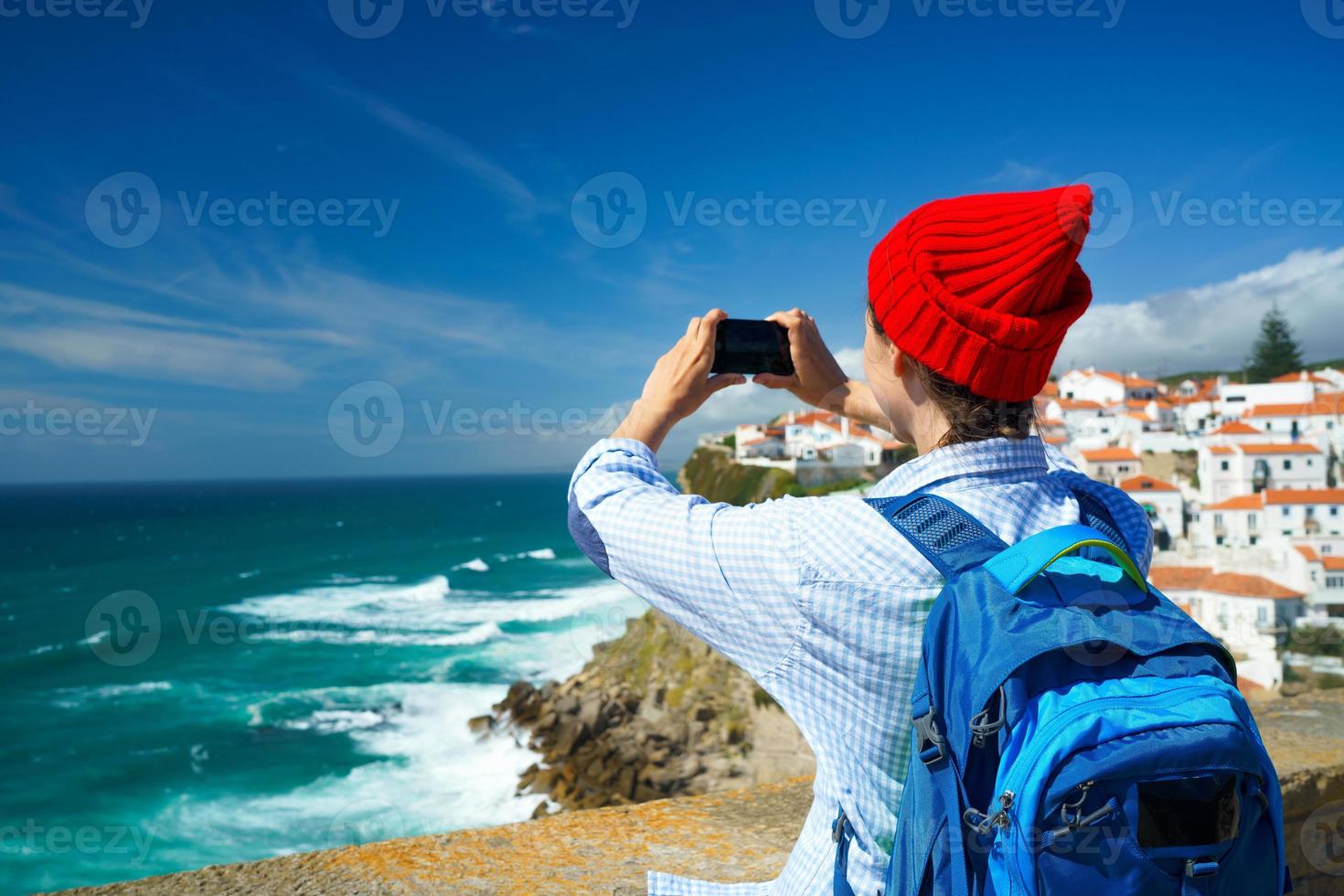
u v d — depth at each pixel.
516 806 22.30
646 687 27.77
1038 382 0.95
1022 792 0.78
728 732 24.75
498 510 135.12
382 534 95.94
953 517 0.90
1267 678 33.28
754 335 1.21
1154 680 0.83
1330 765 2.63
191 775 24.41
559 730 26.22
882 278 0.98
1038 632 0.79
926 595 0.85
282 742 27.27
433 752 26.17
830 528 0.87
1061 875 0.77
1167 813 0.79
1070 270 0.94
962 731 0.80
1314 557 41.59
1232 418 66.75
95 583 62.59
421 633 43.47
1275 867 0.86
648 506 0.97
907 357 0.99
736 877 1.97
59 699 33.41
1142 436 62.06
